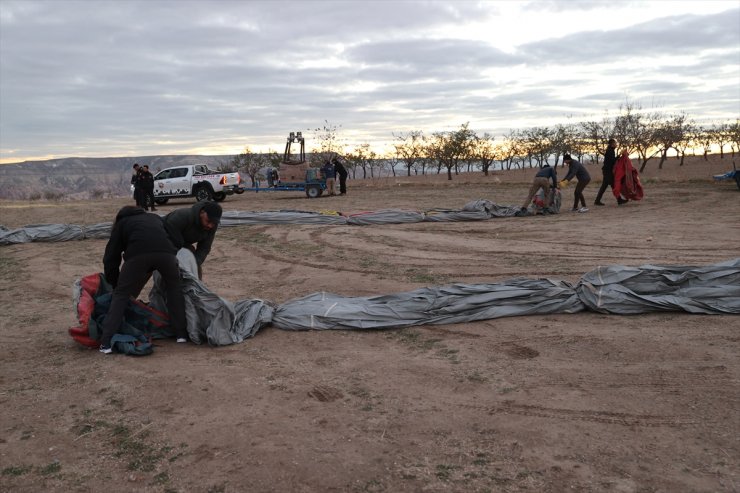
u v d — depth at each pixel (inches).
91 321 226.4
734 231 438.9
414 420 157.1
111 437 154.2
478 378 183.8
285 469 134.4
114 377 197.3
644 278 251.6
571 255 378.9
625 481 123.6
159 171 1080.2
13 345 237.6
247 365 205.3
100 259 451.5
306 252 446.0
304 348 221.5
